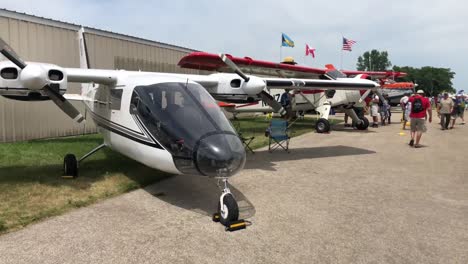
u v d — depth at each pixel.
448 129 16.73
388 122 19.92
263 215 4.85
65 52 13.02
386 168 7.96
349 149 10.67
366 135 14.37
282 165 8.29
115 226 4.38
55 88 5.63
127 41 15.47
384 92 35.19
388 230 4.33
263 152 10.16
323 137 13.73
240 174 7.34
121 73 6.47
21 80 5.29
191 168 4.74
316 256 3.64
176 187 6.19
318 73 16.84
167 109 5.19
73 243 3.86
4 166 7.52
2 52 5.09
